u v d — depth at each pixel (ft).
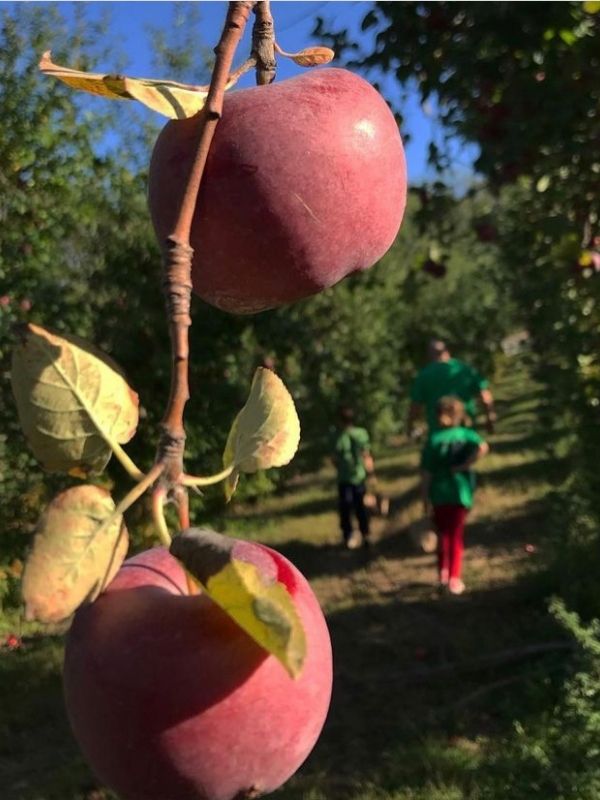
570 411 19.51
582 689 12.06
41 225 23.32
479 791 11.67
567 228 13.89
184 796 2.57
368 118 3.13
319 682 2.71
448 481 20.76
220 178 2.93
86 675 2.56
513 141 12.06
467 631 18.28
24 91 22.95
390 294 38.75
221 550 2.16
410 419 21.75
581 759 11.09
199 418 24.68
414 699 15.55
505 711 14.11
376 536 28.27
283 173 2.93
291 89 3.10
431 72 13.51
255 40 3.24
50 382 2.43
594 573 17.20
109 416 2.46
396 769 12.90
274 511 33.68
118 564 2.26
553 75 11.82
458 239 18.08
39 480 22.52
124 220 25.44
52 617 2.15
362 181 3.04
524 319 22.35
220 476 2.42
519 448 39.55
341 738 14.40
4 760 14.44
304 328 29.63
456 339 51.93
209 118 2.74
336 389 35.37
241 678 2.53
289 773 2.67
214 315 25.32
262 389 2.93
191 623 2.57
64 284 24.86
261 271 3.02
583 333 17.04
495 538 25.79
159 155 3.03
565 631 15.06
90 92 2.73
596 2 10.98
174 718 2.48
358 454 26.91
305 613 2.76
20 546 21.91
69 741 15.02
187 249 2.55
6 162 22.90
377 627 19.22
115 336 24.23
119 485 18.40
